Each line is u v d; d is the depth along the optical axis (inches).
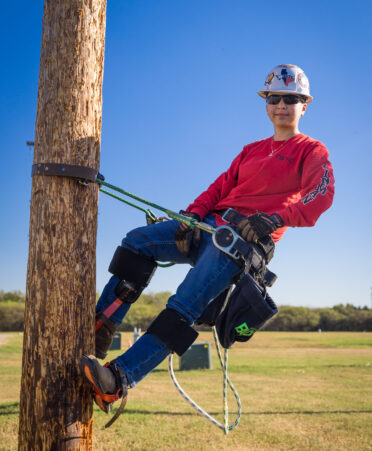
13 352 966.4
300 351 1139.3
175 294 108.2
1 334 1881.2
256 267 108.0
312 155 115.9
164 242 118.0
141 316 2576.3
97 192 109.3
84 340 102.1
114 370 98.6
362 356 986.1
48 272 100.4
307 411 383.9
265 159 120.3
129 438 294.0
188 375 636.1
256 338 1808.6
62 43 105.2
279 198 118.2
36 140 105.3
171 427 324.2
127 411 373.1
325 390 501.7
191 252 119.7
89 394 101.7
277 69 122.6
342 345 1401.3
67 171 102.3
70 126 103.7
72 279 101.7
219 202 126.2
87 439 100.7
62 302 100.3
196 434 306.2
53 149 103.0
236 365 767.7
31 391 98.2
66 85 104.3
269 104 123.4
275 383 554.9
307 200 107.9
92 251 106.1
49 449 95.9
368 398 450.0
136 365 100.3
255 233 106.3
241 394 473.1
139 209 125.6
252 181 120.0
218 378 601.9
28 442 97.3
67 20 105.6
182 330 103.6
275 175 118.0
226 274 107.5
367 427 329.7
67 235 102.2
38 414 97.0
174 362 834.8
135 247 116.6
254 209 118.9
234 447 277.9
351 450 272.1
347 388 516.4
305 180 114.5
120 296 113.7
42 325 99.1
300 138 121.6
